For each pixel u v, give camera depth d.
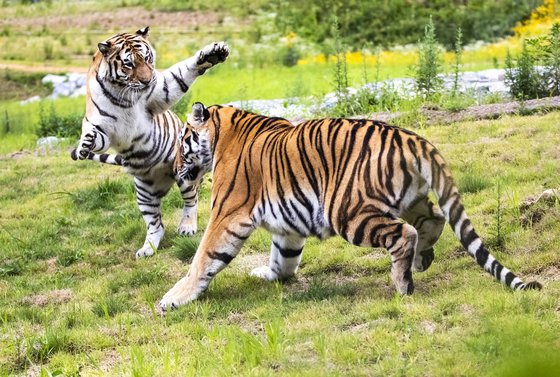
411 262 9.76
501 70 25.95
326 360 8.53
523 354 4.40
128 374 8.99
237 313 10.70
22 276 13.70
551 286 9.55
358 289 10.83
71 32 57.69
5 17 62.28
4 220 16.31
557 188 12.11
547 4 50.34
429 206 10.26
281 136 10.80
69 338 10.51
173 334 10.11
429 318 9.20
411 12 52.09
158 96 13.65
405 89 20.83
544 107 17.14
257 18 57.41
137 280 12.63
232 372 8.59
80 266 13.85
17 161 20.89
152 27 57.38
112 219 15.66
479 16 49.66
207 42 52.44
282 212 10.62
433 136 16.33
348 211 9.92
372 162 9.87
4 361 10.13
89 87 13.43
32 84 44.66
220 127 11.51
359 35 50.44
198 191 16.11
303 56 47.88
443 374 7.84
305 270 12.00
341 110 20.36
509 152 14.51
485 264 9.51
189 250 13.38
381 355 8.45
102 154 15.12
